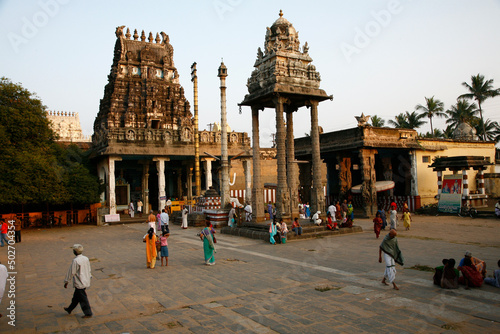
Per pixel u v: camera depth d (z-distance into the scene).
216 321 7.39
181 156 37.12
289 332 6.71
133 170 42.69
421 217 27.97
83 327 7.28
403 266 11.67
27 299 9.33
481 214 25.91
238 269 12.04
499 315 7.27
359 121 28.83
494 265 11.53
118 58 41.81
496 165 37.00
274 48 19.55
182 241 19.38
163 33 45.47
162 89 42.94
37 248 18.59
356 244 16.36
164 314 7.90
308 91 19.56
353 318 7.29
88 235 23.88
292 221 19.95
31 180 26.91
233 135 39.31
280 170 19.56
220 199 28.30
